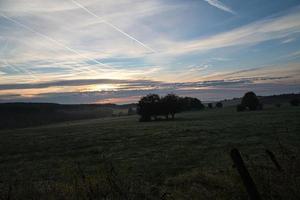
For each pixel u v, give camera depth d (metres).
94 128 90.00
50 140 57.88
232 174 11.70
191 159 23.41
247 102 143.62
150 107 119.31
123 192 9.77
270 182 8.95
